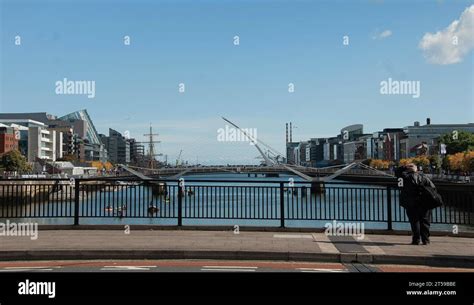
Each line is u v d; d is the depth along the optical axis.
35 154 147.00
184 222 22.33
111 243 12.68
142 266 10.70
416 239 12.72
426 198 12.61
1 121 167.00
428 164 136.62
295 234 14.54
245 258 11.56
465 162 106.94
